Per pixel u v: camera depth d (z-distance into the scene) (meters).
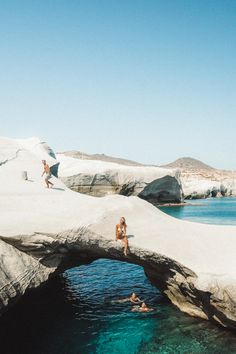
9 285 16.44
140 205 24.95
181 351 16.39
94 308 21.81
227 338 17.23
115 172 80.62
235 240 21.12
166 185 91.44
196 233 21.95
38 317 20.61
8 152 39.22
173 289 20.61
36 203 23.89
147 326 19.03
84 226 19.14
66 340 17.88
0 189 26.80
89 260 22.75
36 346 17.27
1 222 19.61
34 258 18.61
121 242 19.20
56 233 18.38
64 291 24.94
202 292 16.84
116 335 18.17
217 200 120.25
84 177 76.69
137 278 27.45
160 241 20.08
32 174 32.81
